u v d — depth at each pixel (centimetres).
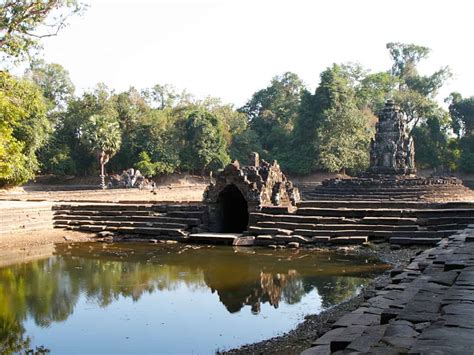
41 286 1706
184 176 7962
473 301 746
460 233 1862
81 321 1310
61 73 8588
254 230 2623
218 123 8125
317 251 2317
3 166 2880
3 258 2255
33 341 1161
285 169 7725
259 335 1181
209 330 1226
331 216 2594
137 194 5044
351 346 633
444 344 536
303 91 8344
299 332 1167
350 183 4984
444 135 8862
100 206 3139
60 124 7606
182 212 2939
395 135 5200
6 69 2714
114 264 2106
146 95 9338
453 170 8281
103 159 6300
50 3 2594
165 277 1838
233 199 3075
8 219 2812
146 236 2812
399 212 2464
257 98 10862
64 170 6931
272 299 1503
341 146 7400
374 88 9569
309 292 1572
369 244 2322
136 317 1341
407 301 852
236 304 1455
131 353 1077
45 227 2969
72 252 2422
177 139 7894
